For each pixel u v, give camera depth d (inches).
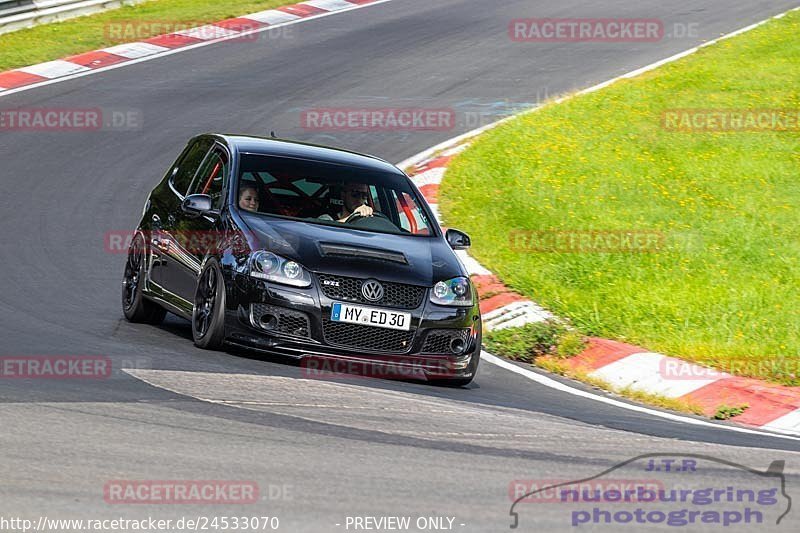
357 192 1263.5
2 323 1237.1
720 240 1844.2
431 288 1147.3
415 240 1230.9
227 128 2391.7
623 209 1978.3
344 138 2363.4
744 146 2316.7
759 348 1378.0
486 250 1775.3
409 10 3494.1
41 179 2043.6
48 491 673.0
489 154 2242.9
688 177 2155.5
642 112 2518.5
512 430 935.7
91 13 3297.2
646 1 3651.6
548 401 1154.0
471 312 1168.8
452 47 3090.6
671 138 2359.7
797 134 2384.4
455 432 904.9
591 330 1440.7
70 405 883.4
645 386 1274.6
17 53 2866.6
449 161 2223.2
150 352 1131.9
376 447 828.0
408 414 959.0
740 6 3585.1
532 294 1577.3
